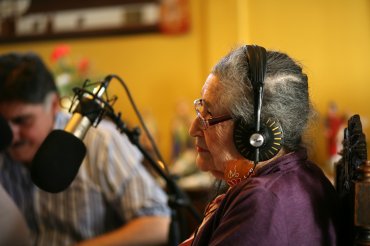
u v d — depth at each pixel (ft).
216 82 2.91
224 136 2.89
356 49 9.66
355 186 2.62
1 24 11.70
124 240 4.97
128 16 10.98
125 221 5.26
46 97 4.80
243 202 2.58
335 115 9.11
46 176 3.27
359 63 9.64
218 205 3.05
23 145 4.82
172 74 10.91
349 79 9.71
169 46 10.89
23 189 5.24
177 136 9.84
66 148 3.30
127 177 5.16
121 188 5.16
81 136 3.40
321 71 9.86
